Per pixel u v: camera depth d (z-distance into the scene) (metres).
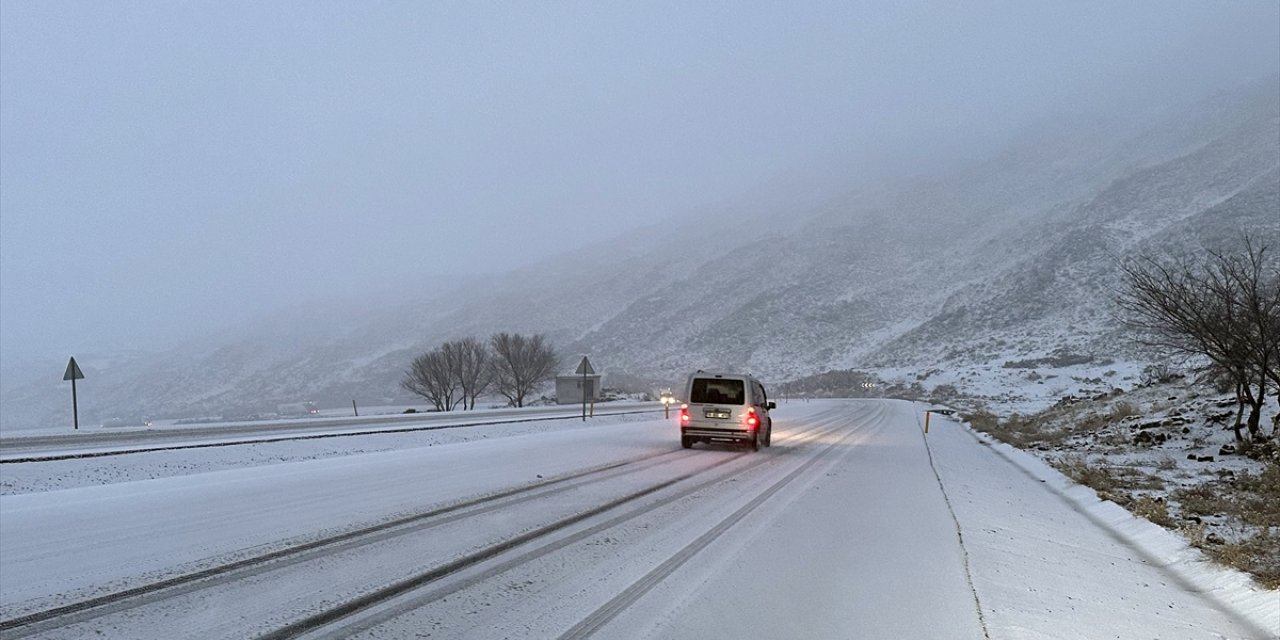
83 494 11.27
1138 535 9.62
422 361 61.75
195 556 7.33
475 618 5.49
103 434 27.70
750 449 20.27
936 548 8.09
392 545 7.88
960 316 109.06
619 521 9.39
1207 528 9.67
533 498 11.13
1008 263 128.50
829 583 6.58
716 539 8.38
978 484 14.11
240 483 12.50
